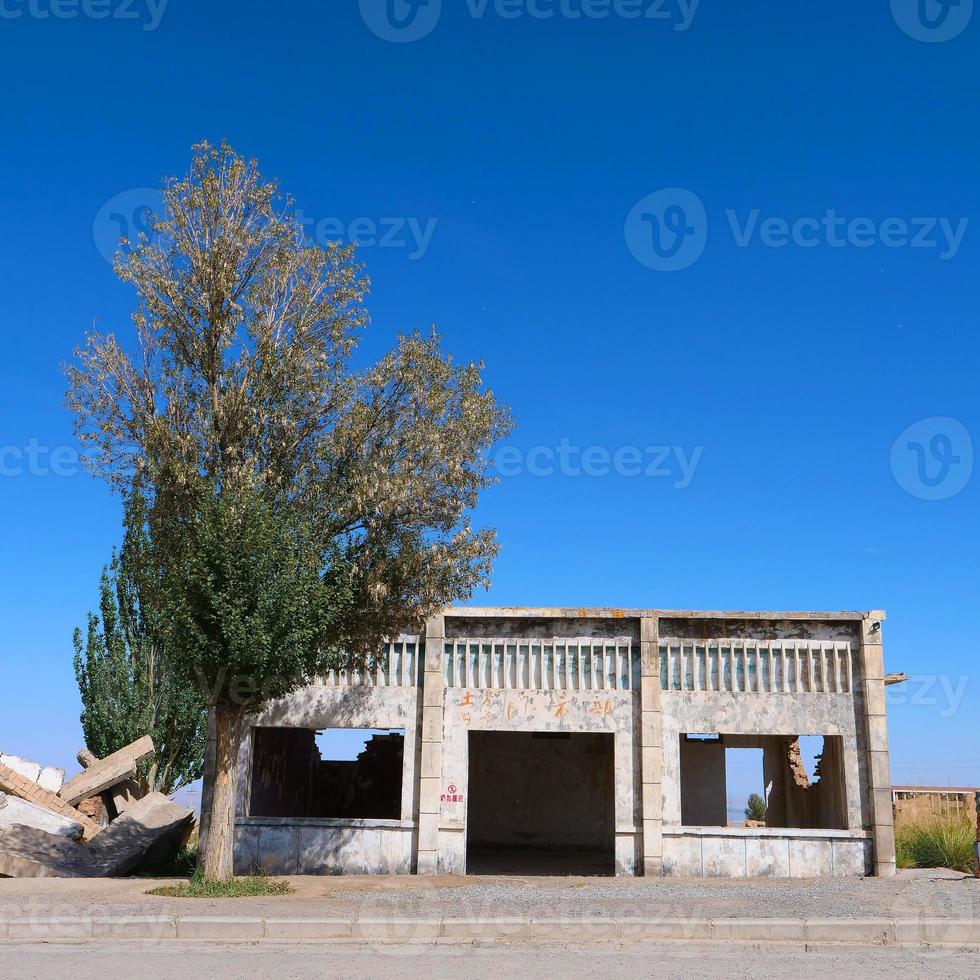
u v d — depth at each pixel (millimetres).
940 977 10695
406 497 18250
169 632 17078
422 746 21234
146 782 28734
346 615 18609
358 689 21688
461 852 20844
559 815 30297
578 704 21516
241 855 21016
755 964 11367
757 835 20750
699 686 21516
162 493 17906
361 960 11508
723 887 17812
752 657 21688
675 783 21031
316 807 30703
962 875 20672
